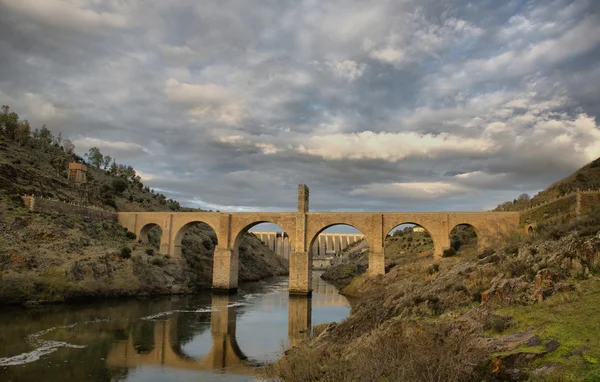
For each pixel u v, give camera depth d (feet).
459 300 77.61
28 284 175.73
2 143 327.67
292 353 79.71
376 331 72.54
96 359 103.14
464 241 290.15
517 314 59.41
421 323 65.92
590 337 46.26
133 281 221.46
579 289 60.13
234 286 265.75
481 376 45.34
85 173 379.55
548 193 261.65
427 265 205.87
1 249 183.73
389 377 48.44
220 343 124.06
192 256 318.24
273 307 198.59
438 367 46.09
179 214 282.15
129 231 290.35
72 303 185.37
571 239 76.54
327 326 109.70
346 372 54.49
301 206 254.68
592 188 221.25
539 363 43.88
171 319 161.17
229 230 266.77
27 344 113.80
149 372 94.22
